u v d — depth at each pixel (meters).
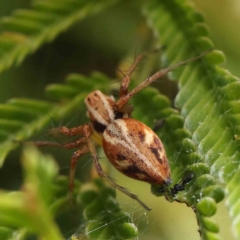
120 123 0.08
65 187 0.08
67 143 0.08
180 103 0.08
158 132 0.08
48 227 0.05
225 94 0.08
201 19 0.08
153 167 0.08
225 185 0.08
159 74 0.08
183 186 0.08
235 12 0.09
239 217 0.07
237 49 0.09
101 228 0.08
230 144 0.08
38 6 0.08
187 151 0.08
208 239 0.07
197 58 0.08
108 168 0.08
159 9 0.08
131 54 0.09
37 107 0.08
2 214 0.05
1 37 0.08
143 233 0.09
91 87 0.09
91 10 0.09
